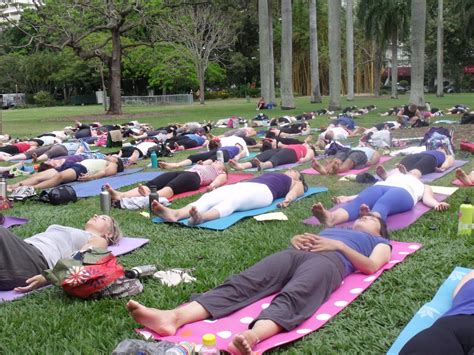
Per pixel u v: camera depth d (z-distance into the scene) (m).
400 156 10.40
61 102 58.22
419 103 21.72
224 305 3.69
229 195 6.49
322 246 4.11
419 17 21.41
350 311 3.76
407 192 6.38
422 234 5.57
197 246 5.45
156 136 14.39
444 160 9.00
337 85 26.16
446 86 64.50
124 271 4.43
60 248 4.73
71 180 9.02
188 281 4.49
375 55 48.28
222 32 43.00
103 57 27.84
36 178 8.70
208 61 45.75
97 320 3.75
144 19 25.97
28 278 4.46
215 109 32.50
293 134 15.11
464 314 3.06
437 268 4.52
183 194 7.77
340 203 6.65
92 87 60.44
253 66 57.75
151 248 5.46
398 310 3.75
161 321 3.44
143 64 45.81
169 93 57.56
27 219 6.71
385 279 4.32
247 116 24.53
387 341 3.32
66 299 4.21
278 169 9.74
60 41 25.52
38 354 3.30
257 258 4.98
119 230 5.57
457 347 2.82
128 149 11.55
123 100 48.88
